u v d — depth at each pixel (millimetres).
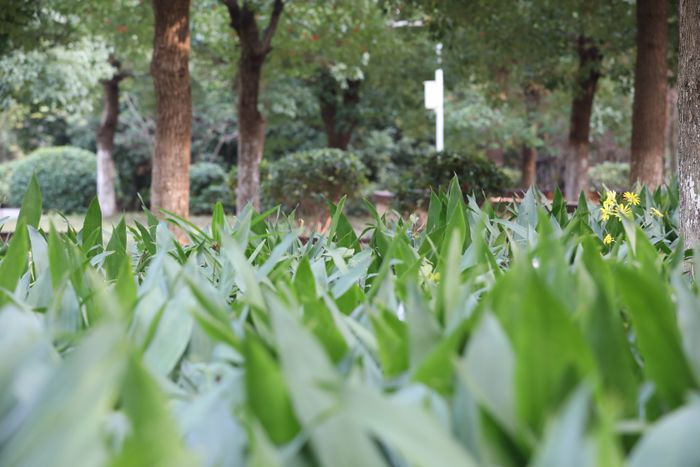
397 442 672
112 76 23141
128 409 688
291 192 14156
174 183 9680
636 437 890
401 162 29938
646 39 10602
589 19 13742
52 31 14406
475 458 829
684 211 3652
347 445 725
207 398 919
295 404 770
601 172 28359
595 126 24969
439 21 13672
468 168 12844
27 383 865
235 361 1198
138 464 617
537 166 33062
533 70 16922
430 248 2674
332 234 2629
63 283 1549
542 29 14539
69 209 25031
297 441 771
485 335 884
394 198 13273
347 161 14242
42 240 2180
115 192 27609
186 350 1417
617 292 1471
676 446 703
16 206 25172
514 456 811
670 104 22297
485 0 12508
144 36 15570
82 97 21812
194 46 19750
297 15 15406
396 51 18359
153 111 26359
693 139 3613
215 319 1240
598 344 952
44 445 586
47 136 32250
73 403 602
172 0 9578
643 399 1012
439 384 947
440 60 17359
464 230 2268
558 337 843
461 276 1760
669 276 1710
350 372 1045
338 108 24188
